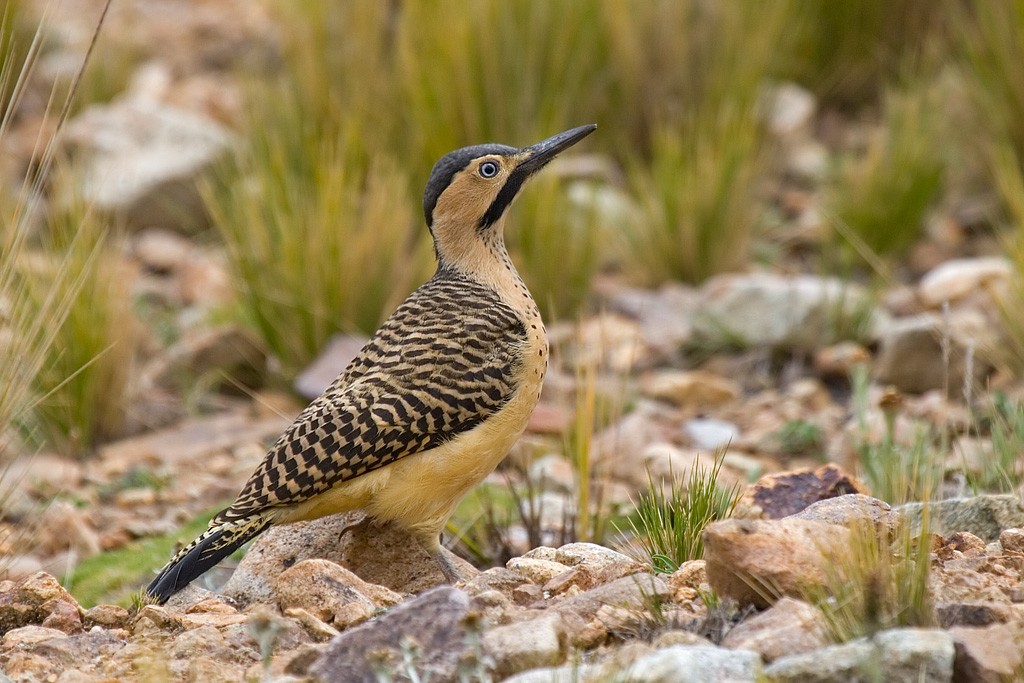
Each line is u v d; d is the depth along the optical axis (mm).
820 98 19766
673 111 17906
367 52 16953
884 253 16062
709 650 5984
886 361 12930
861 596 6312
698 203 15789
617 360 13961
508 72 16266
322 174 14438
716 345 14266
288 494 8273
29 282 11766
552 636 6371
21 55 18234
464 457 8531
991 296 13289
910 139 16359
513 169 9375
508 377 8680
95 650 7270
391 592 7809
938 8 19078
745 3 18203
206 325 15062
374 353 8789
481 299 8984
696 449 12094
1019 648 6008
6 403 9555
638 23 18094
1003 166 15273
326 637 7199
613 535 9828
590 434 10141
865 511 7305
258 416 13367
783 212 17500
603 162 17688
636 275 16094
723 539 6898
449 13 16453
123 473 12070
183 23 23594
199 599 8297
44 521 10727
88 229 13078
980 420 11484
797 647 6246
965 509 8258
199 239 17688
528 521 9812
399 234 14211
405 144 16516
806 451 11930
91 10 23500
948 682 5855
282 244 13969
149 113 18484
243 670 6730
